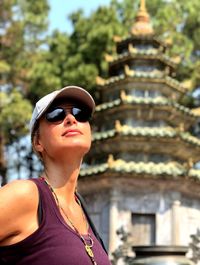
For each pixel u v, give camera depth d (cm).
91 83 2508
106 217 1474
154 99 1642
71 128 278
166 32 2798
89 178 1504
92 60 2614
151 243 1451
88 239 263
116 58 1822
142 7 1914
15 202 245
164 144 1541
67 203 279
